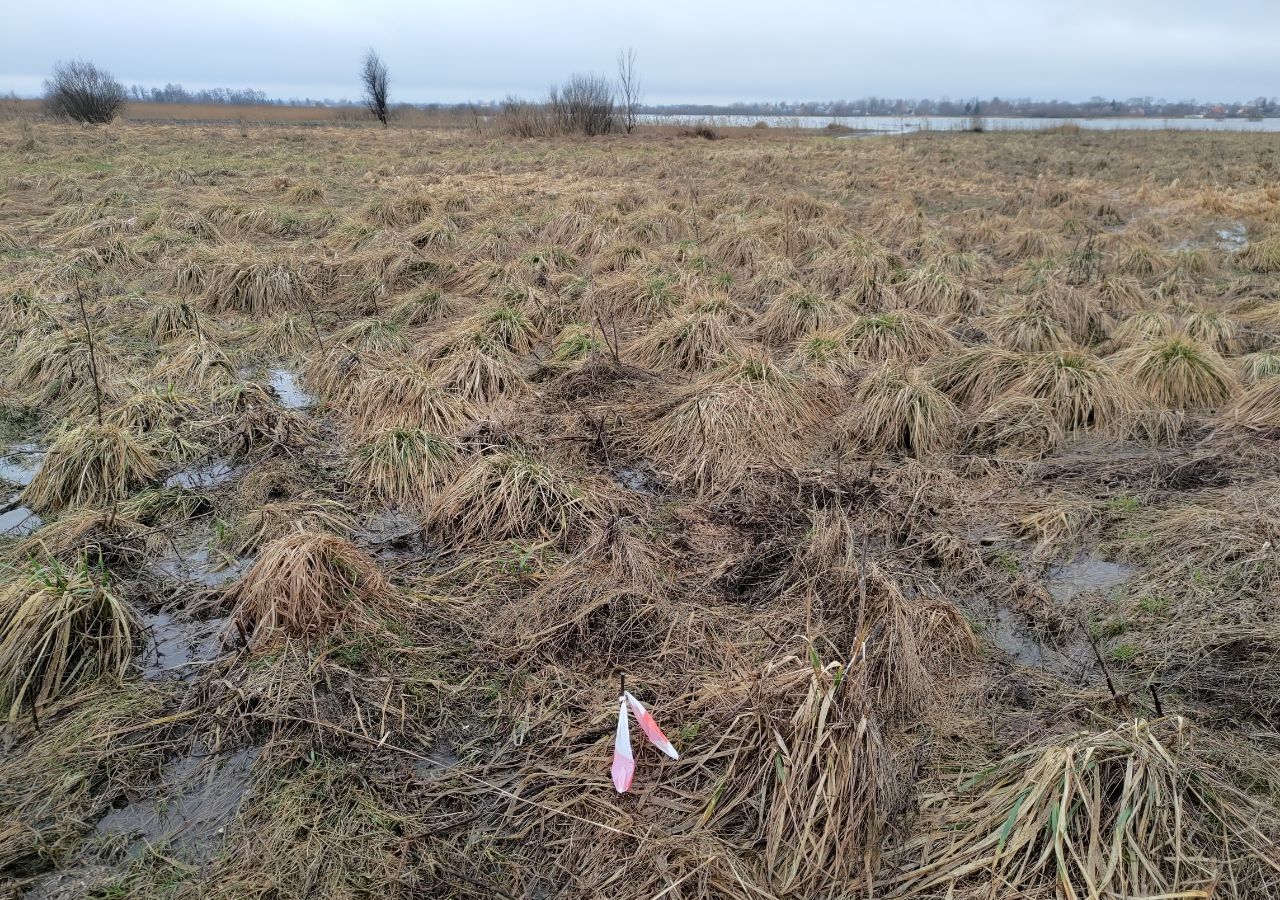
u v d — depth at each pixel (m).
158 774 2.92
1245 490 4.66
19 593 3.42
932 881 2.46
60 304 8.09
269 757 2.96
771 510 4.64
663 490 5.03
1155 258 9.98
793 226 11.17
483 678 3.41
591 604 3.70
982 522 4.59
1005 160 22.86
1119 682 3.33
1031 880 2.40
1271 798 2.72
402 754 3.02
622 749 2.66
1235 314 8.35
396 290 9.07
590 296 8.43
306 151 23.34
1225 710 3.15
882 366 6.09
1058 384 5.79
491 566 4.16
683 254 10.02
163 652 3.56
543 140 29.27
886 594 3.57
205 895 2.46
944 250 10.84
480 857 2.63
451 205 13.44
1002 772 2.75
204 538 4.45
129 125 32.38
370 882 2.53
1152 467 5.05
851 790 2.53
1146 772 2.50
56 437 5.52
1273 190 15.02
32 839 2.64
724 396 5.51
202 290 8.71
